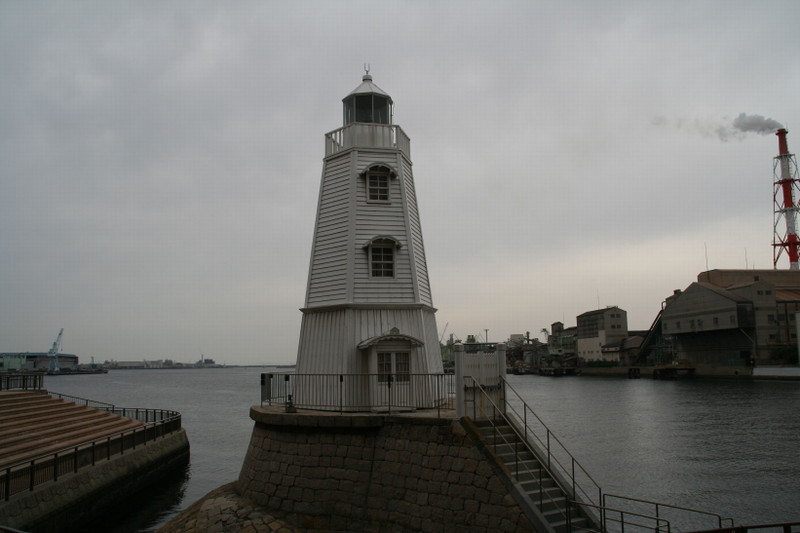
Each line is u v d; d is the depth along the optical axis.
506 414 18.28
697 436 47.88
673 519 26.09
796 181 119.94
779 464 36.53
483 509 15.53
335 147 26.61
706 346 120.62
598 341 168.25
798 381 96.50
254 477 20.56
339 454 18.95
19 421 27.20
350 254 23.95
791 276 118.06
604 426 54.97
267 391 23.55
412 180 27.36
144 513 26.78
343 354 22.92
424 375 21.12
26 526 18.94
